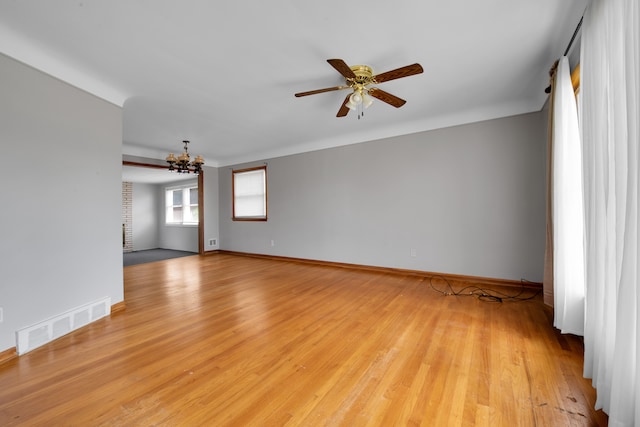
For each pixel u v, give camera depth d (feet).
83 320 8.01
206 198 21.56
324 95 10.13
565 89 7.06
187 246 25.36
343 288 11.55
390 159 14.17
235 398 4.81
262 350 6.46
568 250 6.94
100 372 5.63
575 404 4.55
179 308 9.38
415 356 6.11
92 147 8.61
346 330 7.48
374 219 14.78
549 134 8.13
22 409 4.57
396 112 12.14
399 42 7.07
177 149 17.97
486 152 11.82
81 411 4.51
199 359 6.09
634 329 3.69
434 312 8.70
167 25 6.28
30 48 6.86
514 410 4.43
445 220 12.78
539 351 6.23
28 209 6.90
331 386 5.11
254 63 7.93
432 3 5.74
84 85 8.33
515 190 11.30
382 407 4.55
